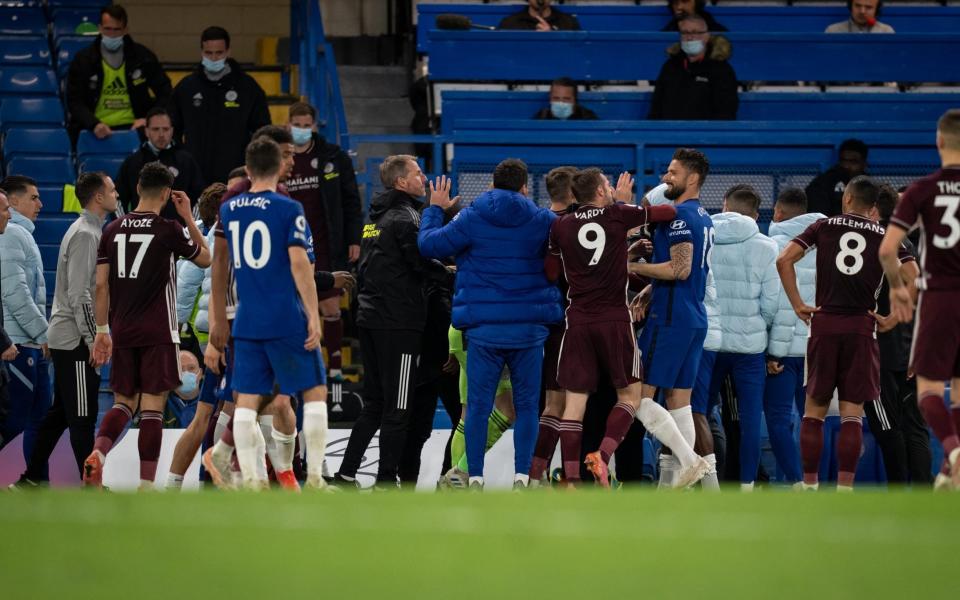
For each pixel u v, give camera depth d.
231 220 26.22
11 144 48.84
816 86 55.09
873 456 37.44
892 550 16.09
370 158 48.38
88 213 31.84
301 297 26.23
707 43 49.41
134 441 34.84
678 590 14.49
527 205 30.59
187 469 32.19
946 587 14.57
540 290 30.80
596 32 52.41
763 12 57.94
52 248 45.84
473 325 30.61
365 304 32.19
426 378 33.97
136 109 49.22
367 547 16.31
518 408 30.91
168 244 29.33
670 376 30.28
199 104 45.47
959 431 25.06
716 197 47.19
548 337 31.61
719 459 35.16
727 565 15.47
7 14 57.44
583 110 48.50
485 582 14.82
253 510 18.58
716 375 33.84
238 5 61.88
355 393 42.22
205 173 45.47
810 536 16.80
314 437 26.34
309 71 54.12
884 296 33.56
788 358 34.19
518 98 50.66
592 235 29.09
